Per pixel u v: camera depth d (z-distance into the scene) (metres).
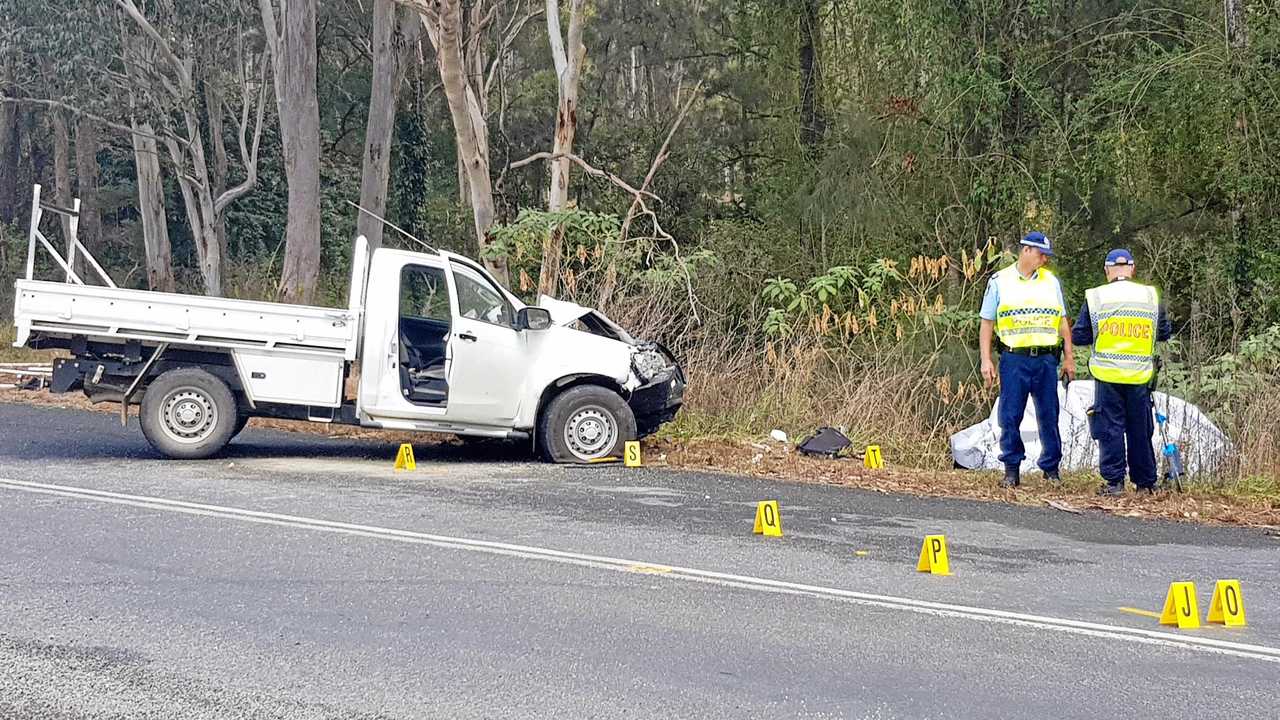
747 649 5.66
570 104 17.94
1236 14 18.64
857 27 22.52
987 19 20.22
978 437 12.44
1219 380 13.85
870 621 6.19
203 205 30.06
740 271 20.84
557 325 11.62
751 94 28.86
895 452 12.72
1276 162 18.80
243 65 31.88
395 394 11.05
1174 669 5.57
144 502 8.62
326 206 36.78
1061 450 11.20
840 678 5.30
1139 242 20.95
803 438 12.84
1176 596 6.35
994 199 20.48
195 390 10.86
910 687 5.21
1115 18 20.59
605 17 31.72
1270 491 10.79
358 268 11.15
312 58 24.08
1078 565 7.70
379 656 5.42
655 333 14.30
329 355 11.00
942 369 14.94
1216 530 9.12
